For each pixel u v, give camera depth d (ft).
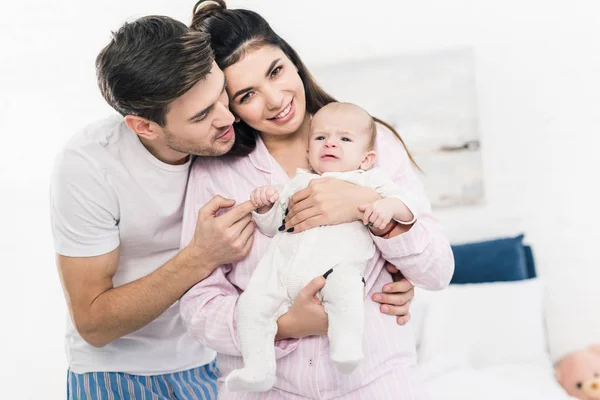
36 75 12.94
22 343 12.81
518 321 10.50
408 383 5.02
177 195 5.86
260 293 4.86
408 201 4.96
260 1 12.40
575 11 11.66
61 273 5.69
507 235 11.97
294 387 4.97
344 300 4.70
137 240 5.95
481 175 11.93
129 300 5.38
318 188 5.00
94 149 5.64
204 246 5.09
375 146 5.57
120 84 4.98
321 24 12.33
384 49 12.19
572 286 11.78
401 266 5.11
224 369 5.37
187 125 5.02
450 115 11.96
